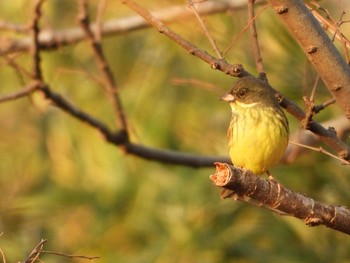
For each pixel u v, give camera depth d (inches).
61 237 565.3
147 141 531.5
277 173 493.4
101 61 445.4
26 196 585.0
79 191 564.7
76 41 527.8
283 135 417.4
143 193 538.9
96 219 549.6
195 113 534.9
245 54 452.4
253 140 415.2
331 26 353.1
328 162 491.8
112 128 552.4
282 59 447.8
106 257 538.9
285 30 442.9
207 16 465.1
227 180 325.7
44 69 550.0
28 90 438.6
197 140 532.7
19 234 570.3
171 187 529.7
